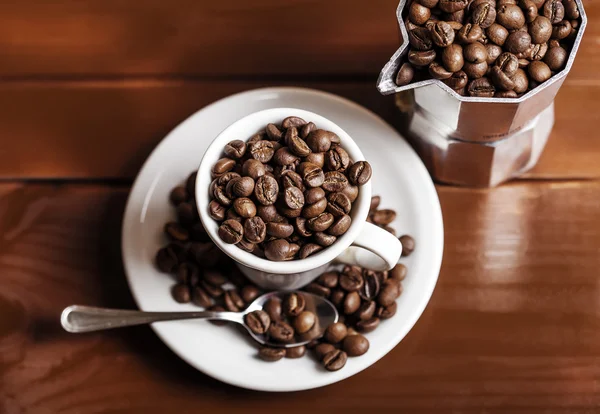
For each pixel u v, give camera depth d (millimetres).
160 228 397
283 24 437
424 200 396
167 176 401
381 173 400
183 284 389
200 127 404
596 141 422
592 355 400
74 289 415
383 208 398
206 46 436
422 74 363
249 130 356
